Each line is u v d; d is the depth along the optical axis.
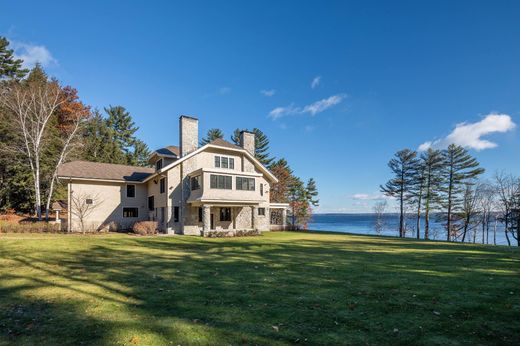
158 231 25.33
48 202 26.72
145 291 6.78
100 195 26.98
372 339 4.30
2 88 31.03
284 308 5.61
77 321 4.93
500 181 39.41
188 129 26.56
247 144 30.20
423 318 5.11
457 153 41.94
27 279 7.90
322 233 27.62
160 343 4.14
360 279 7.99
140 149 54.50
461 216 41.88
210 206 23.97
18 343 4.15
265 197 30.81
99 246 14.88
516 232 37.47
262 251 14.05
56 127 36.31
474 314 5.30
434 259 11.56
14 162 29.62
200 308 5.60
